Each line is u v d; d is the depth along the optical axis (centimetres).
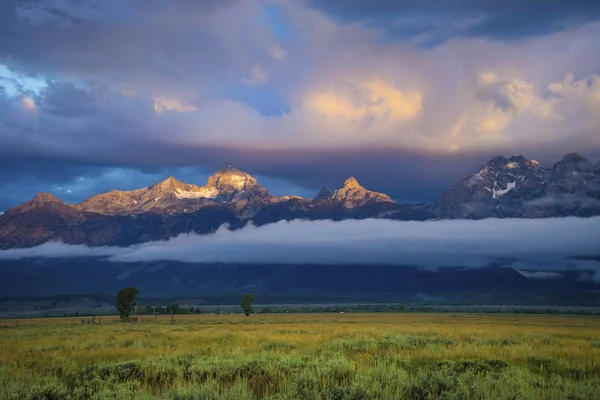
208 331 5581
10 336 5150
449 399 1433
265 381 1814
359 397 1448
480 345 3123
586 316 19062
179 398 1473
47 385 1602
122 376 1922
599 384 1603
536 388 1534
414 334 4344
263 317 15800
